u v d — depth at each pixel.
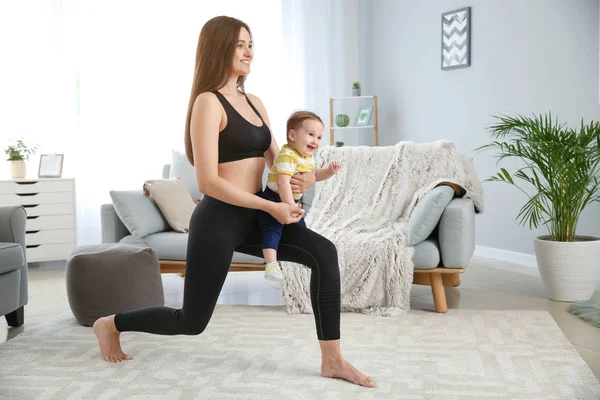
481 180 5.16
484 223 5.14
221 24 2.13
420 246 3.34
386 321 3.17
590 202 4.05
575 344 2.79
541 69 4.60
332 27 6.41
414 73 5.86
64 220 4.96
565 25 4.40
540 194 3.78
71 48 5.29
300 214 2.15
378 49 6.32
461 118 5.34
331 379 2.35
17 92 5.19
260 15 6.04
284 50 6.16
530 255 4.71
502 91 4.93
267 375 2.41
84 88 5.35
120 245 3.42
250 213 2.18
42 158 5.07
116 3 5.42
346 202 3.82
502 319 3.18
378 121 6.39
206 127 2.04
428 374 2.40
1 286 3.04
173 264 3.65
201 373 2.44
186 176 4.38
